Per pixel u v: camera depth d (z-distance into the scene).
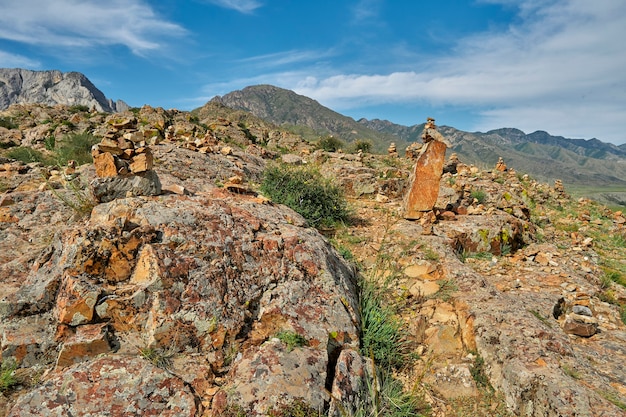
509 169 25.08
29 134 26.47
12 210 6.86
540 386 4.25
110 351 3.90
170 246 4.75
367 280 6.90
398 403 4.33
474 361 5.29
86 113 37.78
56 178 8.84
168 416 3.44
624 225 17.14
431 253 7.95
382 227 10.12
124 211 5.13
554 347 5.10
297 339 4.35
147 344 3.99
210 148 14.51
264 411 3.50
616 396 4.19
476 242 9.55
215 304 4.39
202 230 5.11
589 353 5.40
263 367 3.90
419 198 10.61
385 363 5.13
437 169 10.52
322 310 4.89
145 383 3.59
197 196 6.21
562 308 6.94
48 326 4.08
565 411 3.90
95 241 4.44
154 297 4.21
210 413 3.52
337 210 10.58
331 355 4.55
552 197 22.55
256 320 4.64
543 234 12.80
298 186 10.30
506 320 5.54
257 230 5.70
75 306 3.98
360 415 3.84
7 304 4.05
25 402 3.30
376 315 5.57
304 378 3.87
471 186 16.41
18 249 5.75
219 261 4.79
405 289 6.80
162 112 33.62
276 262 5.25
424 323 6.10
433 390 4.84
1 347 3.91
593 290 7.74
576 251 11.21
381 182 14.90
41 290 4.21
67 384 3.45
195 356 4.09
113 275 4.42
